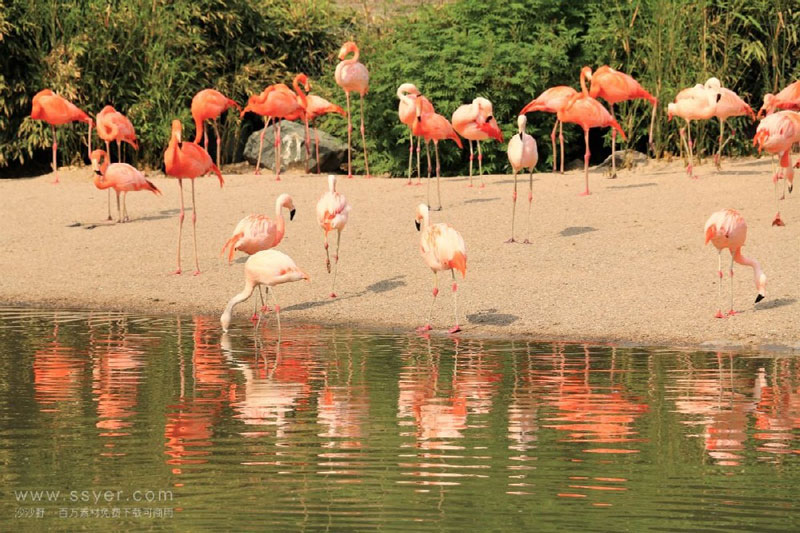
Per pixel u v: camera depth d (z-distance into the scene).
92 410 8.66
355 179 21.77
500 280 14.30
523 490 6.75
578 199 18.64
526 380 9.72
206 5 25.92
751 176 19.98
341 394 9.20
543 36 23.69
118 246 16.84
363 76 21.19
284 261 12.12
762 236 15.74
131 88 24.72
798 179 19.45
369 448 7.64
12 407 8.73
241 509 6.42
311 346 11.36
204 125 24.55
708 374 9.92
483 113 18.75
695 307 12.73
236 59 26.33
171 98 24.52
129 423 8.27
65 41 24.53
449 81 23.16
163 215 18.67
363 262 15.43
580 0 24.52
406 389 9.38
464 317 12.79
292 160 23.50
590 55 23.80
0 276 15.40
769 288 13.25
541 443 7.75
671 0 22.67
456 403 8.88
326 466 7.21
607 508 6.42
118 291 14.55
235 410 8.68
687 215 17.28
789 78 23.41
